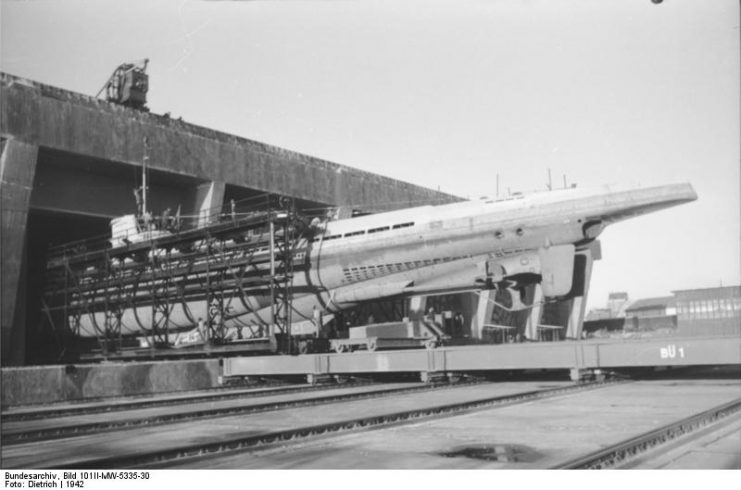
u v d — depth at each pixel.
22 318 33.91
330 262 28.66
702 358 16.97
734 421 11.93
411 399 18.38
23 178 30.34
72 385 22.67
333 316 29.70
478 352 20.58
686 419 11.58
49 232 41.34
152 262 32.06
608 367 19.11
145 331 33.69
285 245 27.98
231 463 10.28
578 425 12.20
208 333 29.06
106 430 14.53
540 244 23.62
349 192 43.91
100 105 32.91
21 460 11.11
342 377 25.38
